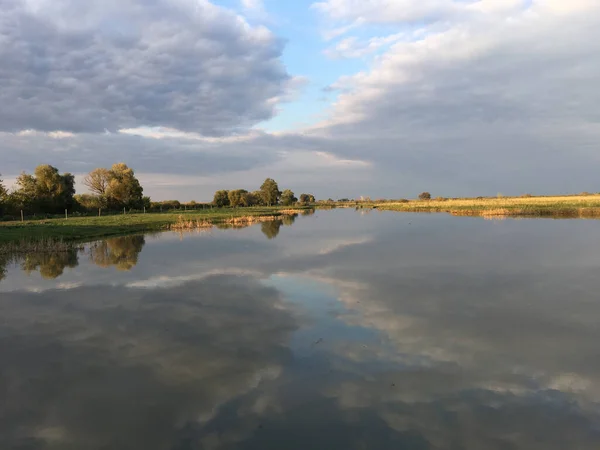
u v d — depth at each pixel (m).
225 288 14.34
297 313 11.35
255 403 6.63
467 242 25.17
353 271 16.83
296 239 28.88
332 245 25.14
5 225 40.22
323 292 13.57
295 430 5.85
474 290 13.55
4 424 6.14
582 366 7.83
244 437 5.70
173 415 6.32
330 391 6.98
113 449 5.50
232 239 29.77
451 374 7.54
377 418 6.13
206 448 5.46
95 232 34.97
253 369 7.89
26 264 20.12
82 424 6.11
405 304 12.07
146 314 11.47
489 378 7.38
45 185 67.88
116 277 16.53
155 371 7.85
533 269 16.69
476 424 5.93
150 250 24.39
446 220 44.66
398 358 8.28
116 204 79.25
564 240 25.12
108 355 8.64
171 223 44.88
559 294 12.92
